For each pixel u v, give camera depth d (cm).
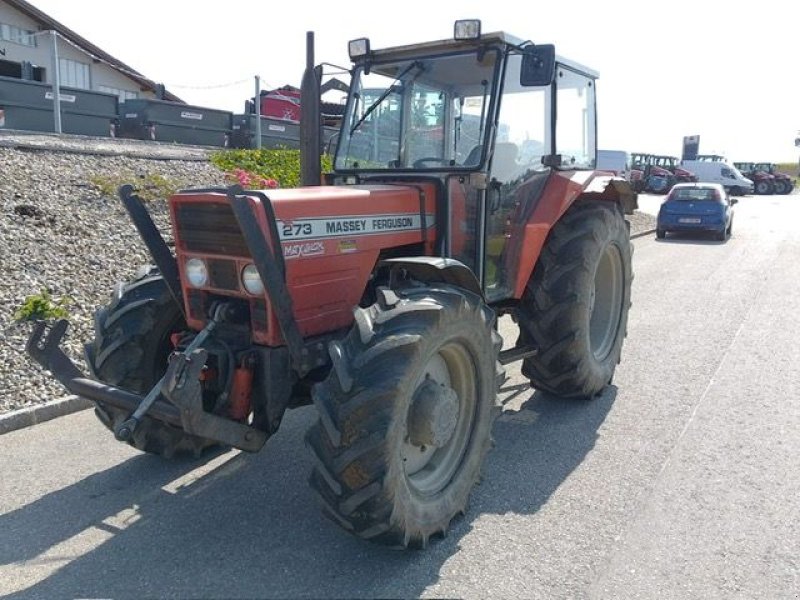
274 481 403
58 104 1216
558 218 485
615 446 441
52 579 310
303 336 347
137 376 399
